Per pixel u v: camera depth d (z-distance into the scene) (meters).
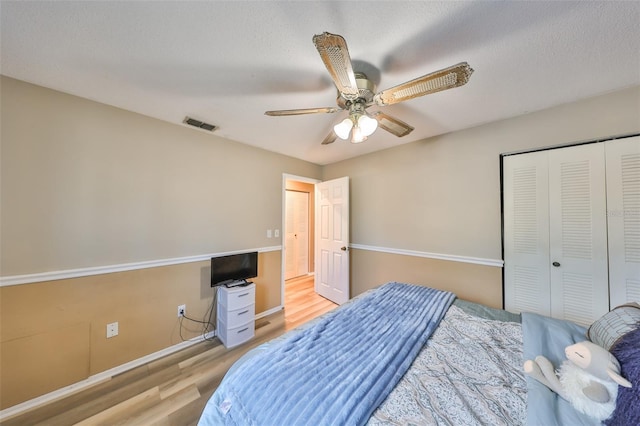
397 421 0.76
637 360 0.78
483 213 2.21
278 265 3.12
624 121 1.61
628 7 0.97
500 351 1.15
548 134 1.88
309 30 1.12
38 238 1.57
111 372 1.82
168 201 2.15
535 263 1.94
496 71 1.42
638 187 1.56
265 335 2.46
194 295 2.30
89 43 1.20
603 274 1.67
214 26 1.10
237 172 2.67
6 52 1.26
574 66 1.37
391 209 2.90
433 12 1.02
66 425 1.39
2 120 1.47
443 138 2.46
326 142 1.98
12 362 1.47
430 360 1.08
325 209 3.58
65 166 1.67
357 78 1.39
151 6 0.99
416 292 1.91
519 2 0.97
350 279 3.37
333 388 0.88
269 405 0.82
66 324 1.65
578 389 0.82
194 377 1.80
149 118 2.04
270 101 1.78
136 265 1.95
